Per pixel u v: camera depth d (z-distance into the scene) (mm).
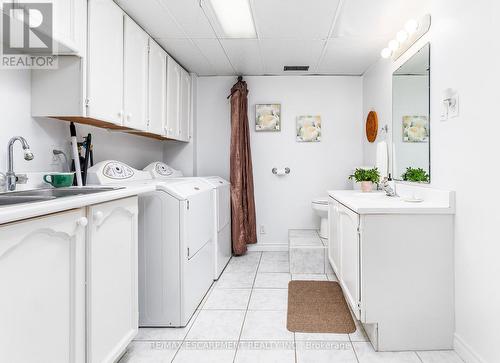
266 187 4023
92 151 2412
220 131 4012
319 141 3980
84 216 1287
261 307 2398
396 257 1821
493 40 1490
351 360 1725
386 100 3068
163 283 2096
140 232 2102
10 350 933
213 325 2125
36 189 1704
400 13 2395
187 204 2143
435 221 1826
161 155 3822
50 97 1807
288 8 2322
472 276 1656
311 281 2953
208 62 3484
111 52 2061
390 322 1822
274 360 1724
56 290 1138
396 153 2740
